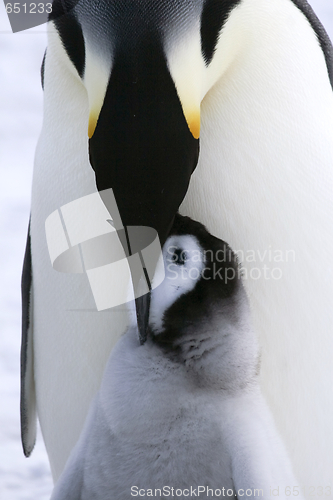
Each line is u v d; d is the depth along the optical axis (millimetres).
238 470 4812
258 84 5582
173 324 5316
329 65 6133
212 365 5219
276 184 5633
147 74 4945
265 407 5238
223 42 5387
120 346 5473
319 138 5746
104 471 5238
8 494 8234
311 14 6102
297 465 6090
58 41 5602
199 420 5133
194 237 5438
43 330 6344
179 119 4957
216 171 5605
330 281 5824
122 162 4906
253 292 5734
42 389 6637
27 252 6605
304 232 5715
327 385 5984
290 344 5820
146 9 5039
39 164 6047
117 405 5262
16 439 9516
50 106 5906
